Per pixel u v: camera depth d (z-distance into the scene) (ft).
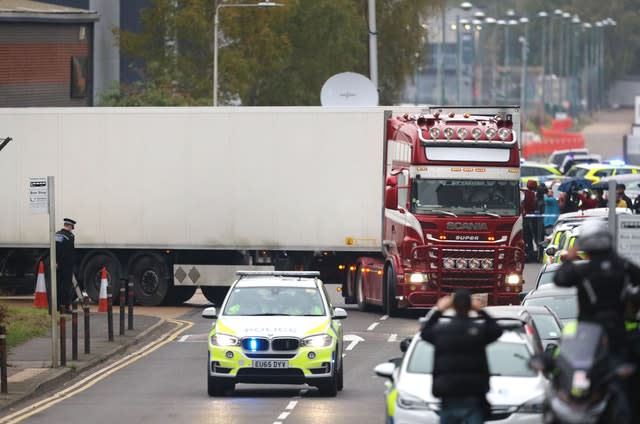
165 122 417.28
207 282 421.18
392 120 398.42
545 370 148.97
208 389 255.50
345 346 328.29
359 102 493.36
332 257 414.62
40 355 308.19
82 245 422.82
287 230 408.46
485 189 374.63
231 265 419.95
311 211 406.82
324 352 249.96
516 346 190.39
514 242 375.25
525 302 273.95
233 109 411.34
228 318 256.52
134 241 419.95
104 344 330.54
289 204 408.26
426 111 398.42
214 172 414.41
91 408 242.37
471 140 374.02
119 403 248.11
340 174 403.75
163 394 259.60
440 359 159.53
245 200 411.95
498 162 374.02
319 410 236.63
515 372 185.47
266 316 257.55
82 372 293.23
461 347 158.92
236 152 412.36
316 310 260.83
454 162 372.58
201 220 415.44
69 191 423.64
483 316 160.04
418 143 372.99
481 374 158.92
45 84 628.28
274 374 248.93
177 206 417.08
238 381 249.96
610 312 147.84
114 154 420.77
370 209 402.11
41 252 433.07
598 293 148.05
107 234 421.59
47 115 424.46
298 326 252.21
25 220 426.10
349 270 413.59
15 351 315.58
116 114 420.36
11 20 606.14
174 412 235.81
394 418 177.99
